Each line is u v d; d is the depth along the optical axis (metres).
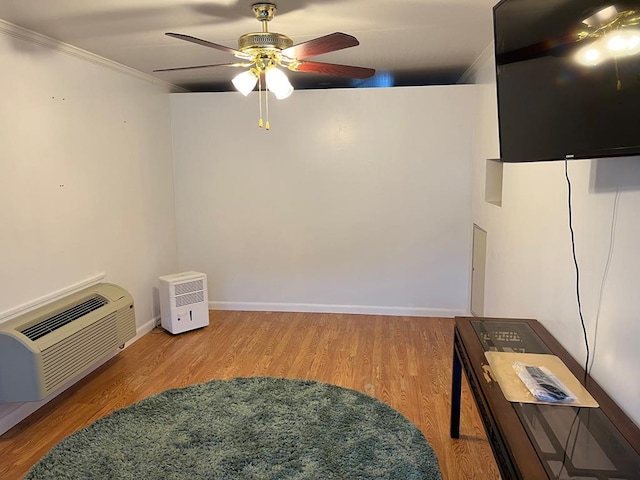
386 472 2.18
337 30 2.83
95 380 3.18
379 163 4.35
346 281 4.59
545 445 1.32
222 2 2.30
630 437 1.36
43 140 2.87
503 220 3.04
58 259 3.01
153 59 3.47
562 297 2.05
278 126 4.43
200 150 4.56
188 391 3.00
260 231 4.62
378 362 3.43
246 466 2.24
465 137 4.20
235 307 4.78
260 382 3.11
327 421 2.62
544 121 1.64
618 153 1.27
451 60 3.77
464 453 2.33
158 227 4.35
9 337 2.44
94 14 2.44
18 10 2.36
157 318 4.35
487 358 1.89
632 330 1.48
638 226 1.45
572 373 1.77
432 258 4.43
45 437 2.53
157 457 2.32
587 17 1.37
